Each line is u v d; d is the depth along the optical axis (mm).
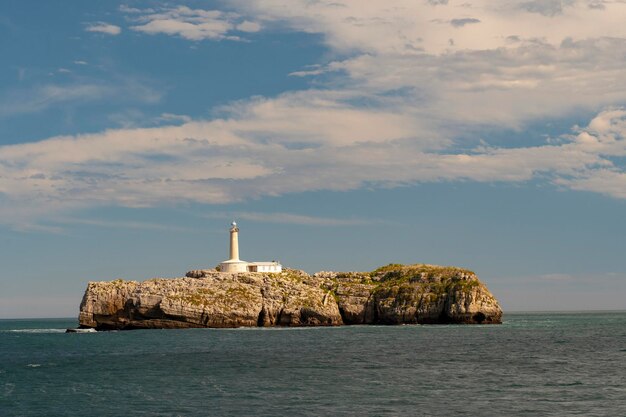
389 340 165375
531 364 111625
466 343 156625
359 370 104812
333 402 77438
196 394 83500
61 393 86438
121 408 75938
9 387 92438
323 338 173125
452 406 74625
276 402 77750
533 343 157625
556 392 82562
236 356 127562
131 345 157000
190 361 119625
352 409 73562
